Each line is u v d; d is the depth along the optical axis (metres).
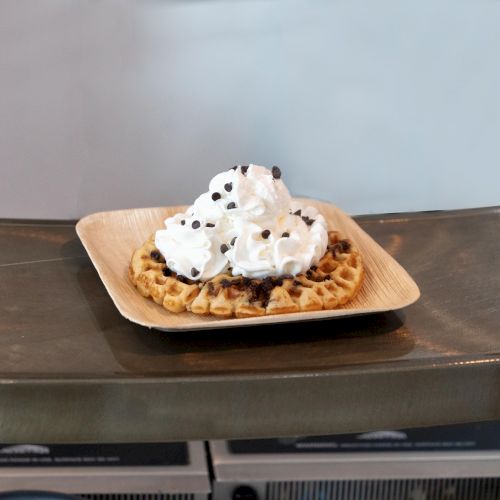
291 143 1.85
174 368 1.27
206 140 1.84
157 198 1.86
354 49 1.80
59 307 1.34
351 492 1.33
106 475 1.30
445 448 1.34
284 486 1.32
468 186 1.89
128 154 1.83
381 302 1.36
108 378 1.24
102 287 1.38
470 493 1.33
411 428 1.30
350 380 1.26
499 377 1.28
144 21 1.76
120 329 1.32
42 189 1.84
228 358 1.29
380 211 1.89
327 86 1.82
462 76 1.82
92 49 1.77
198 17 1.77
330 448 1.33
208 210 1.38
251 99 1.82
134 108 1.81
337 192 1.88
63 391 1.24
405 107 1.84
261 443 1.33
